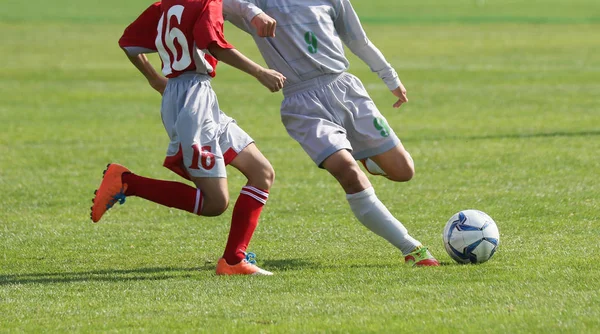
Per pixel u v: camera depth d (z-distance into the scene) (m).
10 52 98.56
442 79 74.50
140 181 21.11
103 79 77.25
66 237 26.30
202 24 20.14
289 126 22.50
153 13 21.80
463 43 107.12
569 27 127.31
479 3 181.00
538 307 16.98
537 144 42.97
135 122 54.28
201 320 16.73
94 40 111.31
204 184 20.80
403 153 22.91
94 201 21.12
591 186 32.56
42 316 17.34
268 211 29.83
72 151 43.75
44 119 55.47
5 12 149.12
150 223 28.28
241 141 21.34
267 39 22.22
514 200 30.44
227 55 20.23
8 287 19.95
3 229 27.55
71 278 20.97
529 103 59.22
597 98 60.88
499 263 21.36
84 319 17.03
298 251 23.84
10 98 65.38
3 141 47.06
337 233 26.19
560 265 20.81
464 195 31.66
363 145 22.75
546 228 25.84
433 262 21.64
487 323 16.00
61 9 157.88
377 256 22.95
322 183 35.12
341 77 22.44
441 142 44.56
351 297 18.20
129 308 17.77
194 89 20.86
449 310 16.94
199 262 22.86
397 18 144.25
